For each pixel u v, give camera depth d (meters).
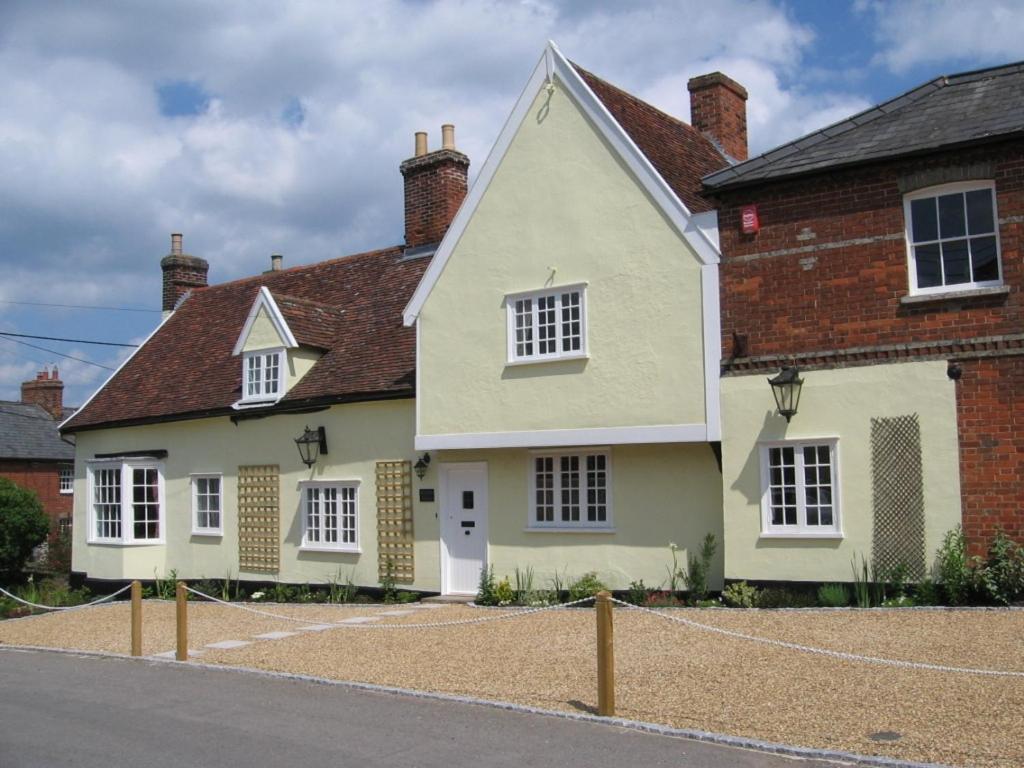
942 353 13.63
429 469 18.62
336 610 17.61
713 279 15.27
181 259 29.70
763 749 8.09
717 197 15.38
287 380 21.00
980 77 14.98
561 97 16.92
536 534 17.22
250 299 26.59
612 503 16.52
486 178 17.69
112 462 23.89
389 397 18.98
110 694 11.34
